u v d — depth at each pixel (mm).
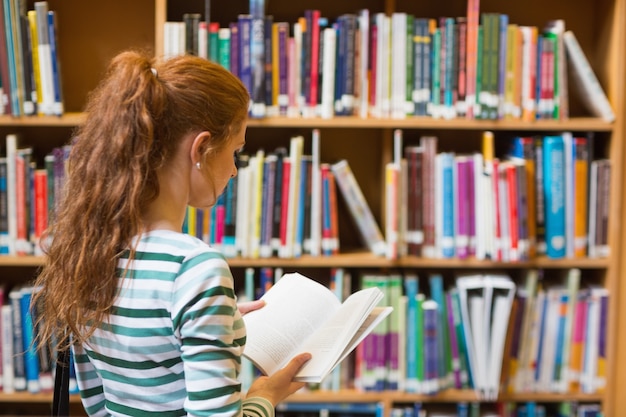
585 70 2479
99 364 1222
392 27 2434
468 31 2430
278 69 2438
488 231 2494
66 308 1182
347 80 2443
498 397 2566
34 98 2430
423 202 2502
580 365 2580
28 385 2551
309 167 2479
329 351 1363
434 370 2529
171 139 1184
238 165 2459
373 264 2521
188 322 1106
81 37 2676
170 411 1176
